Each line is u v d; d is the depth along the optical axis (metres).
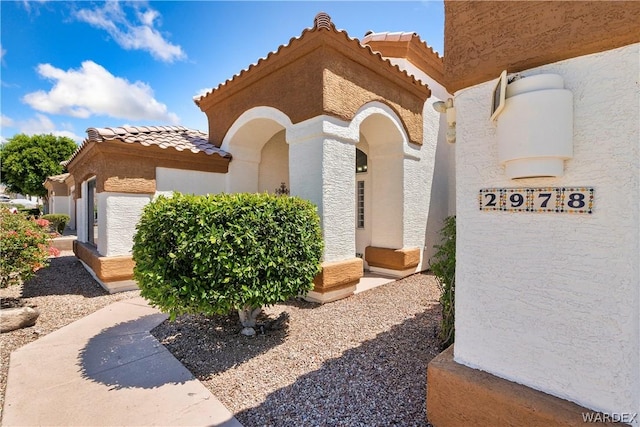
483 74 2.62
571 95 2.17
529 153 2.19
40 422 3.19
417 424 3.09
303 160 7.15
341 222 7.18
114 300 7.61
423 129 10.08
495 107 2.44
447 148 11.40
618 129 2.05
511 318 2.54
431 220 10.47
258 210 5.09
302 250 5.56
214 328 5.69
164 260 4.58
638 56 1.99
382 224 9.73
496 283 2.62
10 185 32.38
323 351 4.72
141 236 4.87
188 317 6.25
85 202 11.20
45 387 3.83
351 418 3.22
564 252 2.28
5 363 4.49
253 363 4.44
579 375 2.23
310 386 3.82
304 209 5.90
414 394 3.59
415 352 4.62
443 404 2.83
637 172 2.00
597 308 2.16
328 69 6.80
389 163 9.51
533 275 2.42
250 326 5.48
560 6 2.23
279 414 3.33
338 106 6.99
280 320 6.02
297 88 7.23
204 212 4.66
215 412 3.35
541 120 2.15
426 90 9.66
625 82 2.03
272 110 7.93
